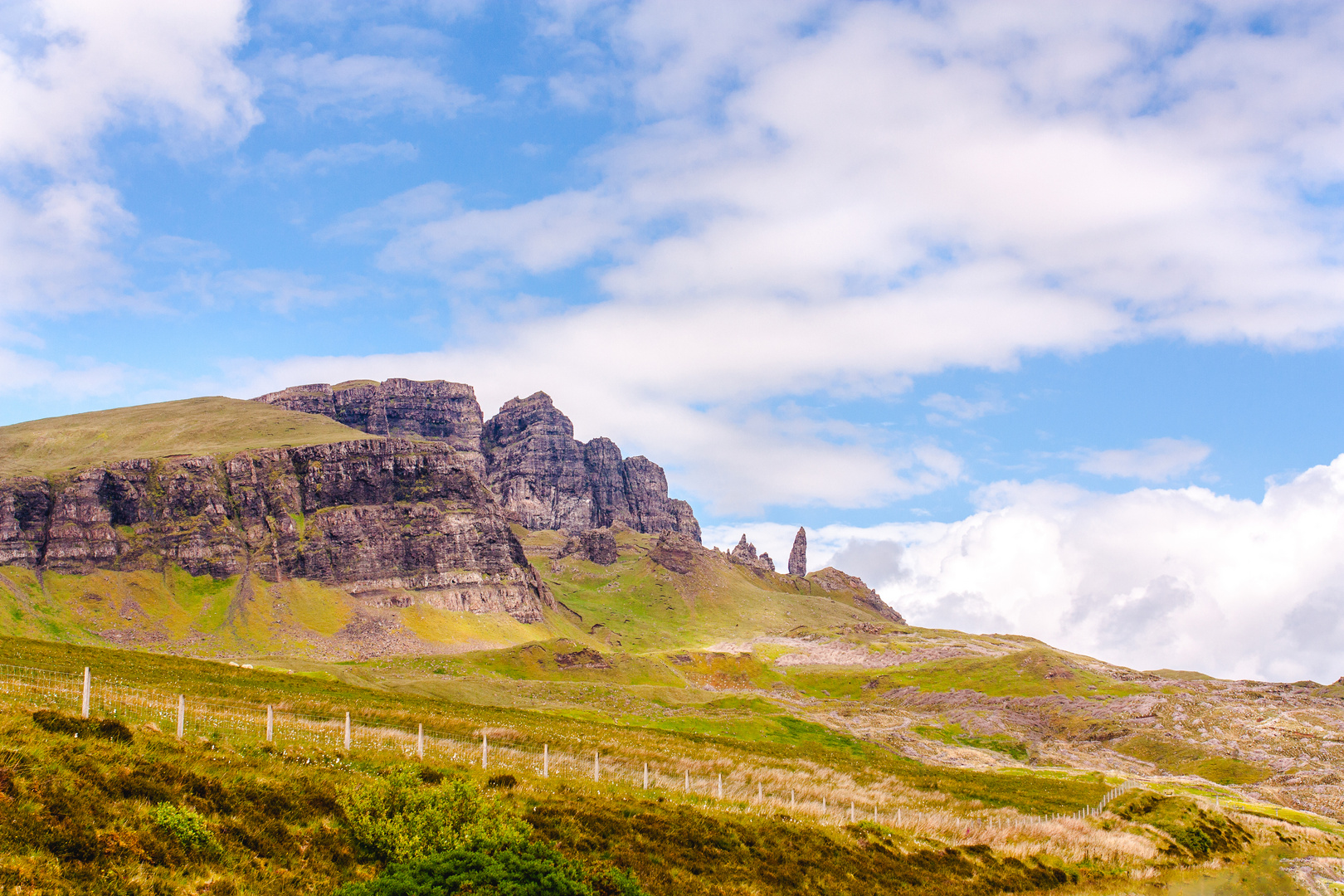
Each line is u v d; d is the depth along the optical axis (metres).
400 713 66.62
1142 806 77.25
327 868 25.17
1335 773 127.19
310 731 45.78
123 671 67.00
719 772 65.31
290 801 27.89
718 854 36.28
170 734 31.88
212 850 23.42
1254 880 54.78
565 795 39.00
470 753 50.47
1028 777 105.94
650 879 31.16
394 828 27.23
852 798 63.09
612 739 77.25
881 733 135.50
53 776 23.19
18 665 58.66
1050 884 45.91
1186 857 59.81
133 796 24.31
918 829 54.56
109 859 20.95
